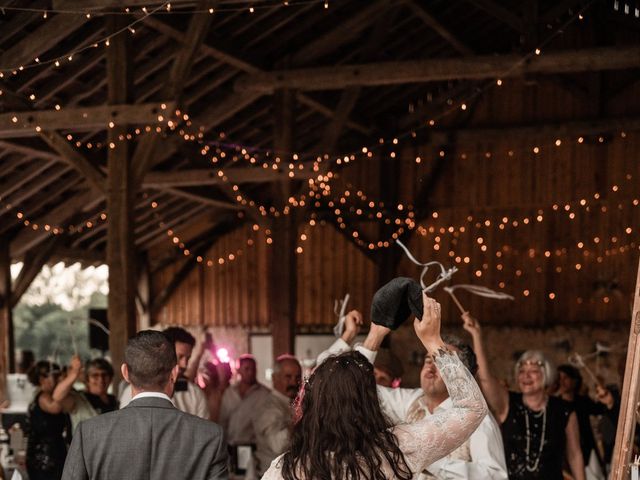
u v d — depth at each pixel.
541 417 4.29
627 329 12.95
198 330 14.95
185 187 12.54
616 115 13.06
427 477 3.06
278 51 10.52
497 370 13.54
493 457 3.11
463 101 13.55
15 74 8.76
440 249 13.89
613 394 6.09
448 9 11.64
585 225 13.29
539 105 13.41
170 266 15.11
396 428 2.26
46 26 7.79
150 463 2.89
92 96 9.71
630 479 3.31
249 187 14.12
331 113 11.68
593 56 9.54
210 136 11.76
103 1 7.27
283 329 10.64
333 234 14.35
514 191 13.60
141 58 9.31
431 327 2.32
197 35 8.01
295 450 2.23
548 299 13.42
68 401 5.79
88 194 12.30
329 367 2.25
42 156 10.22
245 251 14.80
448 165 13.90
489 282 13.68
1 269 12.80
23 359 11.05
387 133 13.88
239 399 7.27
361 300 14.22
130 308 8.20
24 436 7.07
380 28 10.34
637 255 13.02
